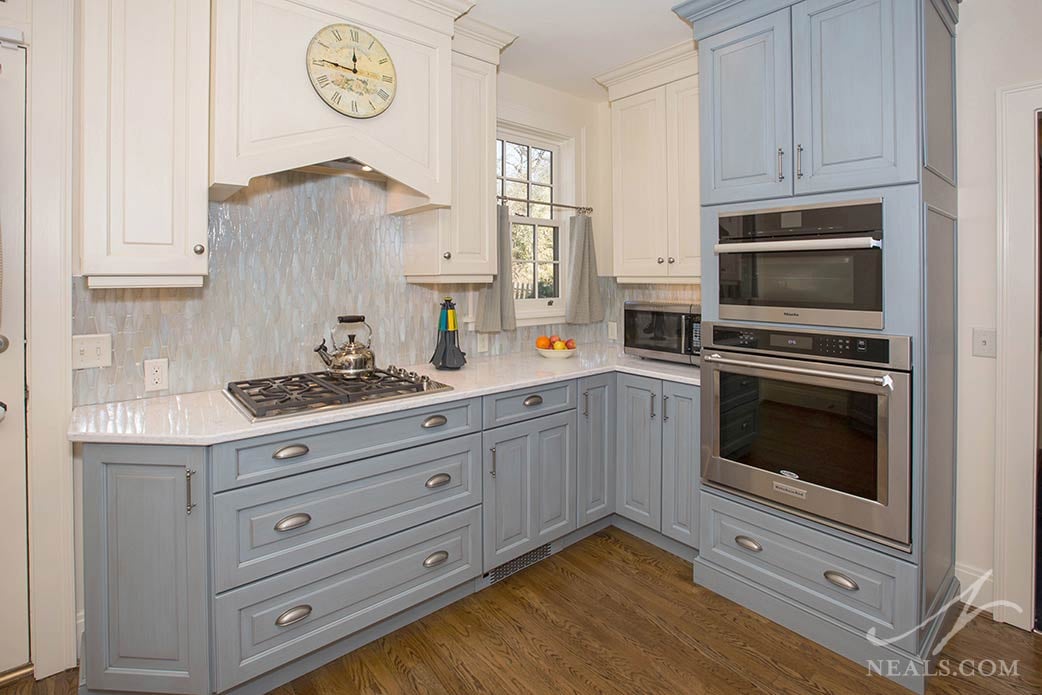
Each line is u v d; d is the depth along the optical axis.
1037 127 2.03
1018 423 2.10
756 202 2.19
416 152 2.26
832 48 1.94
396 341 2.75
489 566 2.38
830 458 2.00
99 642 1.66
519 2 2.36
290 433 1.77
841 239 1.91
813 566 2.08
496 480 2.38
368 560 1.98
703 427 2.42
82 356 1.92
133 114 1.73
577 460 2.73
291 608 1.81
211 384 2.21
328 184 2.49
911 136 1.77
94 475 1.62
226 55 1.81
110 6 1.69
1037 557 2.29
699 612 2.27
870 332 1.89
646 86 2.99
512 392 2.41
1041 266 2.09
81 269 1.70
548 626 2.17
